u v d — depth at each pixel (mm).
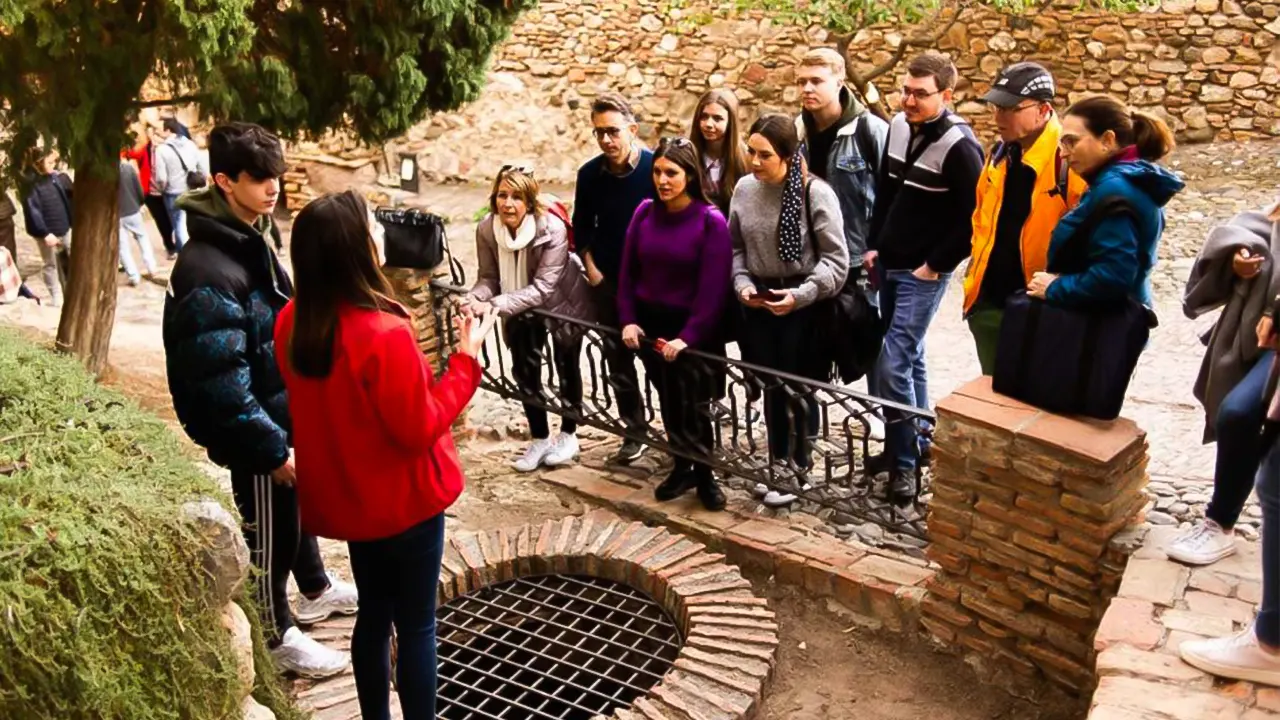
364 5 6332
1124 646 3270
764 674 3932
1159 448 5773
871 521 4672
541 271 5289
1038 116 4273
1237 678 3098
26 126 5988
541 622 4496
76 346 7090
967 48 11438
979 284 4613
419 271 5691
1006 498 3936
